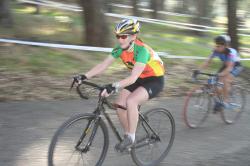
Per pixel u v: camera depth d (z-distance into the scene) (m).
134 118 3.97
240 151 5.22
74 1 21.31
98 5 10.05
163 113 4.56
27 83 7.01
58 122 5.61
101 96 3.69
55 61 8.39
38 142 4.82
